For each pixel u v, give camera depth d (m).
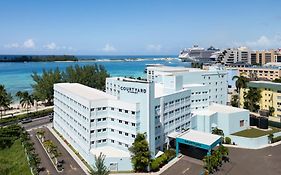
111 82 113.38
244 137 101.56
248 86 153.62
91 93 98.06
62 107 109.56
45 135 112.06
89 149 83.50
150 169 77.00
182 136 88.25
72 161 84.88
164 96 90.12
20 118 139.38
